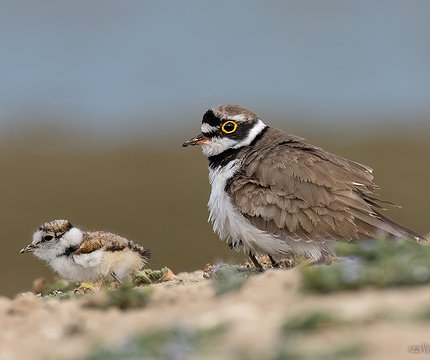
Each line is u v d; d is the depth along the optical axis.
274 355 5.25
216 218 9.88
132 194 22.56
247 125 10.28
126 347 5.69
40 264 18.91
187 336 5.75
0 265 18.88
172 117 28.64
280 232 9.31
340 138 26.25
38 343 6.36
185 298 7.07
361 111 28.67
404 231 9.20
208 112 10.35
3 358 6.08
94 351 5.75
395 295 6.16
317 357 5.16
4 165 24.73
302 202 9.27
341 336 5.48
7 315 7.33
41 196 22.67
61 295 9.14
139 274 10.09
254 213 9.41
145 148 25.92
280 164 9.51
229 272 8.45
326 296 6.39
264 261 10.40
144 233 20.41
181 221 20.92
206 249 19.42
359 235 9.11
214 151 10.30
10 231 20.58
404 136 25.88
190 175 23.72
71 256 10.37
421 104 28.92
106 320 6.68
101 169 24.42
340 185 9.34
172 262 18.88
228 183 9.71
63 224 10.52
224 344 5.62
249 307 6.30
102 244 10.30
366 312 5.77
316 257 9.19
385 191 21.86
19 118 28.48
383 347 5.22
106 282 10.32
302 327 5.65
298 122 27.94
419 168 23.39
